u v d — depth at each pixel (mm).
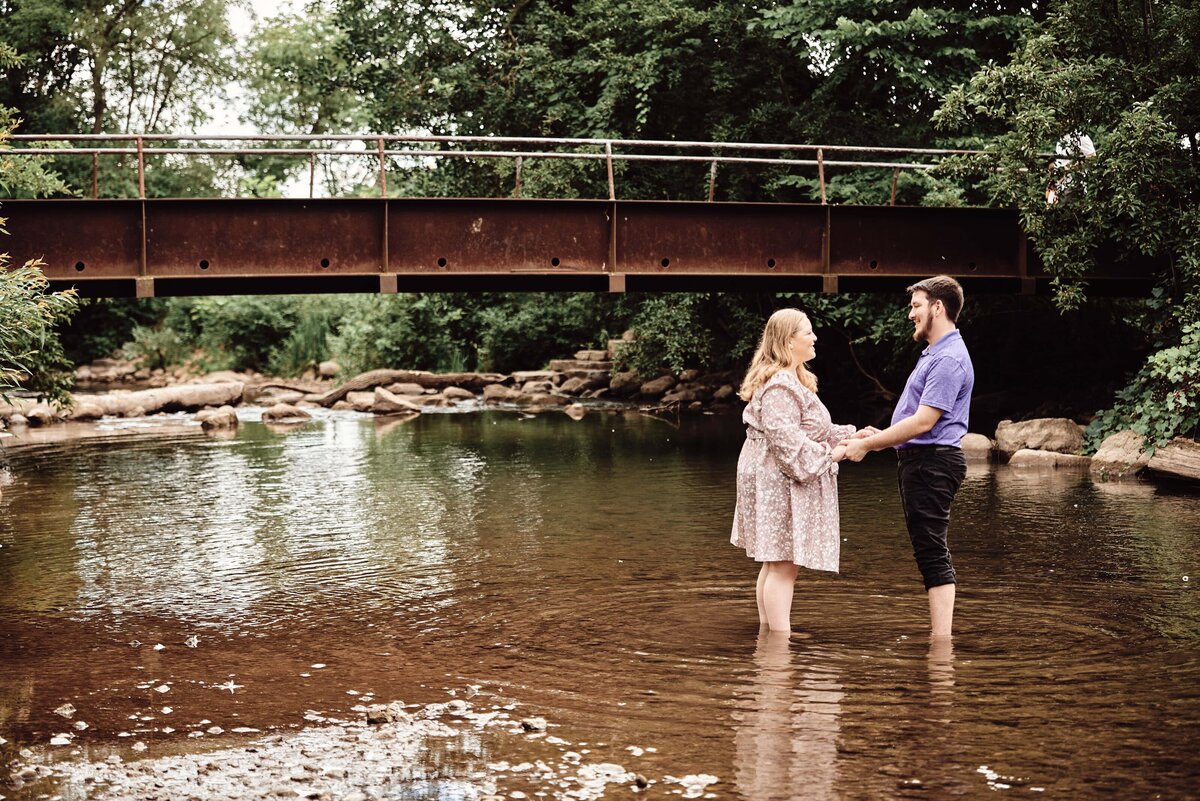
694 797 3977
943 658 5590
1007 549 8242
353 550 8633
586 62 23109
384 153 13289
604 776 4172
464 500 11047
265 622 6531
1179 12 13602
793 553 5957
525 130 24984
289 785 4125
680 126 23375
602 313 28922
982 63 19484
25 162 16281
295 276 13273
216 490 11852
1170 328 13844
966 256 14617
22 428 19203
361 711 4934
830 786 4051
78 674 5531
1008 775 4133
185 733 4684
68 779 4215
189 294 13391
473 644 6000
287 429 19062
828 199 19578
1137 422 12742
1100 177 13375
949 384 5887
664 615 6547
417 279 13820
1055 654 5645
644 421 20000
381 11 25672
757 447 6109
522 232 13750
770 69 22328
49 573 7898
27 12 33688
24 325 9758
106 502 11047
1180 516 9555
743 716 4785
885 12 19781
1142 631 6043
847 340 23016
